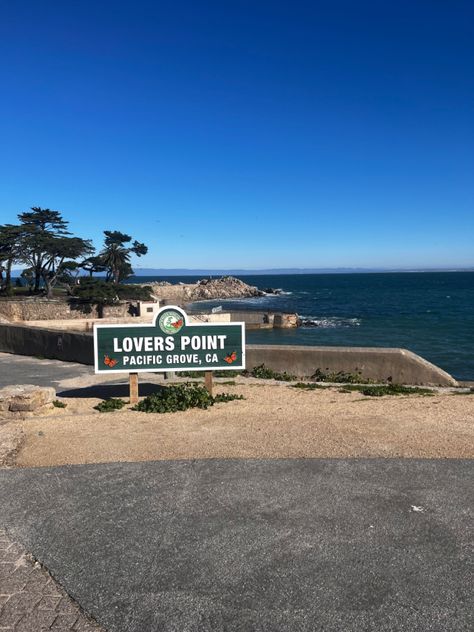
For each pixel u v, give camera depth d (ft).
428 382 36.91
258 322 164.25
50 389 28.78
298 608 10.36
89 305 178.70
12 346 57.47
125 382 39.58
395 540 12.85
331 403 29.60
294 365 39.91
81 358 49.21
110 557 12.28
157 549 12.59
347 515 14.17
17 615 10.25
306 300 306.55
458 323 160.86
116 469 17.87
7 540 13.16
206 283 361.30
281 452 19.74
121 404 30.12
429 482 16.37
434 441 20.99
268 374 39.73
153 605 10.53
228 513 14.40
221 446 20.61
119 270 273.95
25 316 173.06
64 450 20.29
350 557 12.11
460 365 83.82
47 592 11.01
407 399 30.91
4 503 15.26
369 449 19.99
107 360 30.30
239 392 33.63
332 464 18.08
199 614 10.23
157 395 29.81
